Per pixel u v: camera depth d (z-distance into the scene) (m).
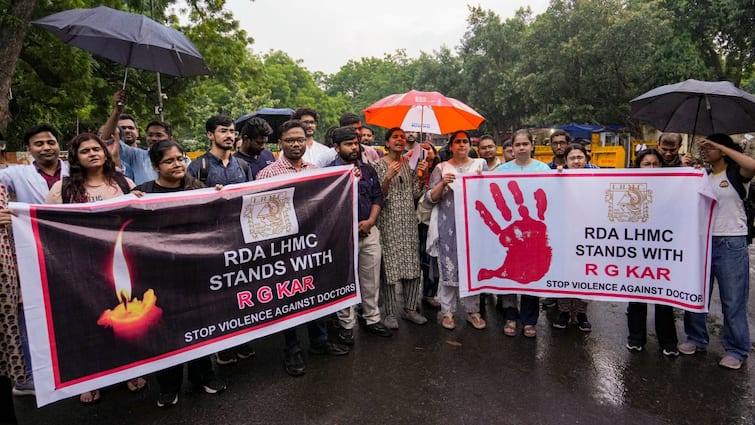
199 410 2.99
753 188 3.36
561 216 3.83
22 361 2.71
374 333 4.13
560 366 3.51
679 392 3.12
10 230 2.82
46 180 3.40
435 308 4.85
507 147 5.17
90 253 2.65
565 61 22.31
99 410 3.01
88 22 3.42
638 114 4.20
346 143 3.77
